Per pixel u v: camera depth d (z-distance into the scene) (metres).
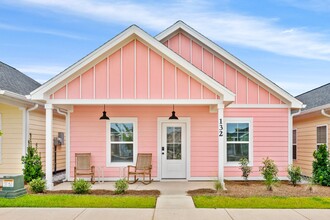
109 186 12.40
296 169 12.62
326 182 12.55
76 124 14.16
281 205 8.83
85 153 13.97
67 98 11.46
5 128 14.19
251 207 8.65
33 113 14.89
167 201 9.41
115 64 11.52
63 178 14.91
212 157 14.15
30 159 13.18
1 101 12.94
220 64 14.36
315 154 13.19
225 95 11.30
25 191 10.30
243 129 14.27
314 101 16.05
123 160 14.14
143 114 14.22
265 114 14.24
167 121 14.22
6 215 7.78
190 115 14.21
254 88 14.30
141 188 11.80
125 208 8.52
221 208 8.55
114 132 14.19
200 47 14.45
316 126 14.81
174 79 11.48
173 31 14.32
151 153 14.07
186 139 14.18
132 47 11.55
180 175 14.18
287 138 14.22
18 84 15.31
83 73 11.52
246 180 13.77
